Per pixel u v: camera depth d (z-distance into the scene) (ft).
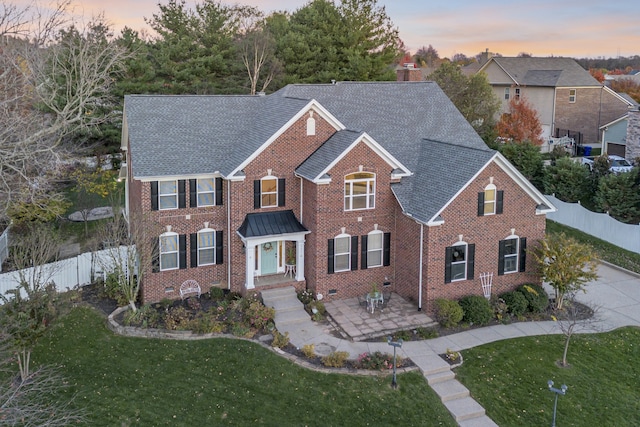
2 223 114.62
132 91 165.17
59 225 127.44
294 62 206.49
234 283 95.55
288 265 98.48
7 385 67.21
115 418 63.93
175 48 187.21
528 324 89.30
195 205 93.56
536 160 150.82
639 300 99.25
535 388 73.05
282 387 70.38
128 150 110.93
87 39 106.42
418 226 90.63
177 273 93.86
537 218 95.61
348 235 94.38
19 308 67.36
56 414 63.00
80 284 99.30
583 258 90.99
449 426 65.82
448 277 90.22
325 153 94.43
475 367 76.18
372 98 116.06
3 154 75.97
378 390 70.54
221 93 193.67
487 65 245.24
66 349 77.66
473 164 89.92
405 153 104.63
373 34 203.82
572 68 236.63
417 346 80.79
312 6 211.61
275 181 95.91
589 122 224.12
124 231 95.81
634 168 131.54
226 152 98.12
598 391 73.20
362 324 86.07
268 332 83.30
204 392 69.00
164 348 78.28
